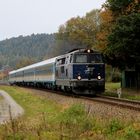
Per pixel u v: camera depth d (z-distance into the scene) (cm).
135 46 4306
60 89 5244
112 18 4859
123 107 2823
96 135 1565
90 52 4253
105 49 4625
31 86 8588
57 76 5106
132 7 4591
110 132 1627
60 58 4922
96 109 2677
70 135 1533
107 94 4416
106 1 4778
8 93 6353
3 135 1588
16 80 11150
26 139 1538
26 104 3794
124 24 4294
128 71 4859
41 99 4106
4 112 2922
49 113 2688
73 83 4216
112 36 4353
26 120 2277
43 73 6475
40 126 1841
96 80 4228
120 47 4300
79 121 1881
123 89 4812
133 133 1515
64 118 2088
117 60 4750
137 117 2047
